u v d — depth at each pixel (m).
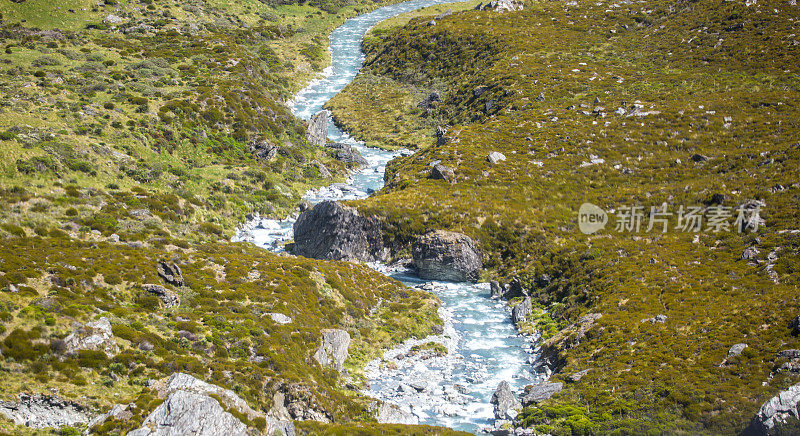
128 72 113.69
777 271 54.38
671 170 83.69
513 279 65.00
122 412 31.69
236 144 102.31
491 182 86.12
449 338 55.50
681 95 104.62
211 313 46.44
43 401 31.86
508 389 42.88
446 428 37.62
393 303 60.81
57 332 36.59
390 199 78.81
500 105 114.81
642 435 34.81
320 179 102.44
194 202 80.06
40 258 47.22
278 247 76.25
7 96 88.00
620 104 104.06
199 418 30.44
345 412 38.84
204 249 65.38
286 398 38.06
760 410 33.06
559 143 95.31
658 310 51.31
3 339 34.47
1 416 30.05
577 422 37.22
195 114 102.19
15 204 62.81
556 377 45.34
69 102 91.38
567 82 118.06
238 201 85.56
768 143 83.69
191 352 40.47
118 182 77.12
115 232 64.12
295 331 46.88
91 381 34.69
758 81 104.12
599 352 46.97
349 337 50.31
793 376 38.03
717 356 42.50
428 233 71.00
